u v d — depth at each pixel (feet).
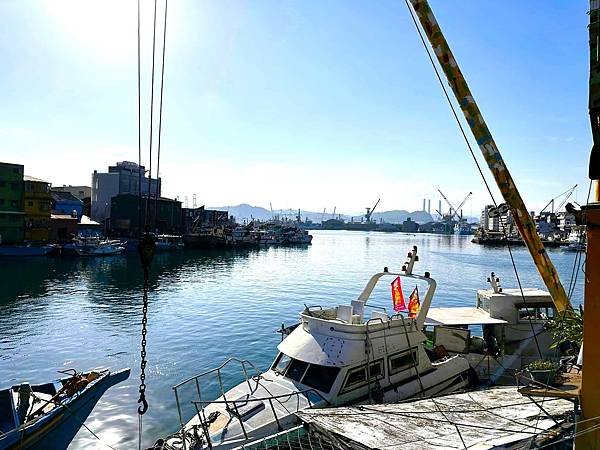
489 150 33.88
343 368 38.50
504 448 20.54
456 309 60.64
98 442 49.01
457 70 32.89
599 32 16.19
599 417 16.80
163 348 84.64
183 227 372.17
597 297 16.90
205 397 61.26
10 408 42.06
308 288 166.20
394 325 43.29
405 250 416.67
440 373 45.37
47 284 156.25
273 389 39.40
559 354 49.44
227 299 138.31
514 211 35.09
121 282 165.48
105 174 380.78
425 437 22.65
